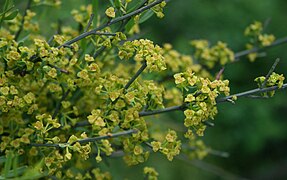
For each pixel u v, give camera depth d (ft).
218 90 1.42
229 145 3.87
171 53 1.77
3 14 1.48
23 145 1.47
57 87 1.51
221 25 3.70
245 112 3.74
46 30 1.94
